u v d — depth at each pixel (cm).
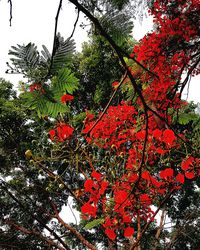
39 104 117
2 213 1038
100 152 571
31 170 1038
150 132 432
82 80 1088
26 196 1047
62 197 1070
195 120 426
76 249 1165
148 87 466
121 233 930
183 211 1219
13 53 106
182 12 555
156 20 555
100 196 427
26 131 1013
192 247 1158
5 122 1008
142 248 1077
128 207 348
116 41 123
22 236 1004
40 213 1066
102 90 1045
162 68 505
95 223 372
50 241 916
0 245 932
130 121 554
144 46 519
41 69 108
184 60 541
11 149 1038
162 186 435
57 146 281
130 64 369
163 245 1155
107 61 1020
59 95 115
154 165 400
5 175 1116
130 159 435
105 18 121
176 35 539
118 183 385
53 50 106
